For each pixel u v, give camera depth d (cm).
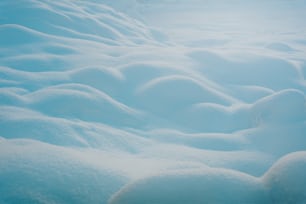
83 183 149
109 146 221
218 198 132
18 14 538
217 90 353
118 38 608
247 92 363
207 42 740
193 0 1986
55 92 289
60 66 390
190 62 416
